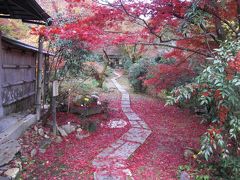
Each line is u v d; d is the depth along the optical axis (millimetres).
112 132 6984
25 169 4125
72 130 6453
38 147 5121
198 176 4219
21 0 4207
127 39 4664
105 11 4652
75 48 6777
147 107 11328
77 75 9250
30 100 8227
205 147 3619
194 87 3664
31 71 8266
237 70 3029
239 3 4516
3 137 4508
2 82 5875
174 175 4469
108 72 22734
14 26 11117
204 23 4383
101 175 4242
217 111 3857
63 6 8984
